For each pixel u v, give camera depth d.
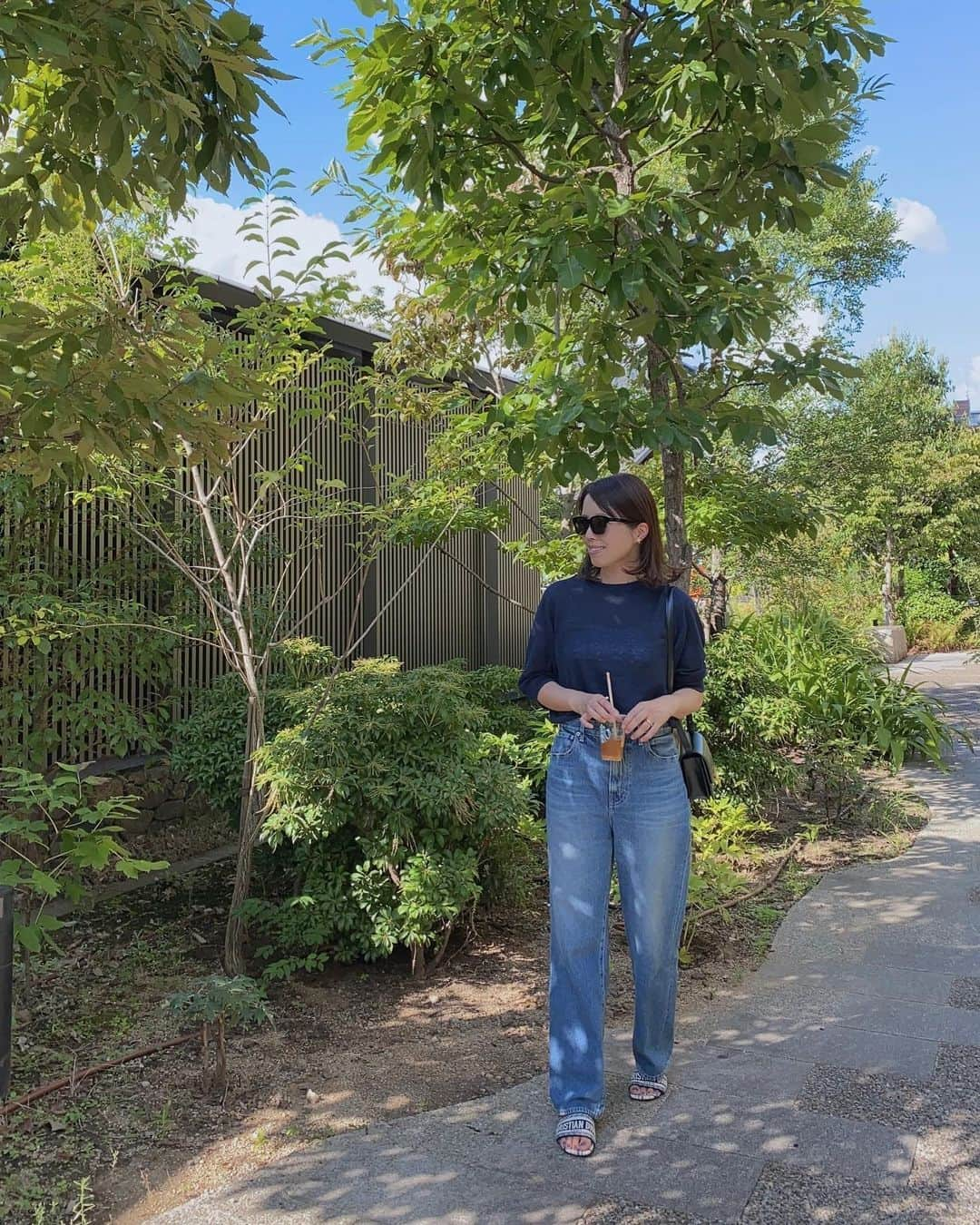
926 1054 3.08
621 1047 3.18
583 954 2.62
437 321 6.29
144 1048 3.23
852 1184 2.36
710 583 7.93
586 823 2.65
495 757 5.36
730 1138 2.58
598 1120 2.69
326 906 3.82
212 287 5.82
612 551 2.67
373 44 3.24
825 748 6.55
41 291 3.58
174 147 2.33
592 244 3.30
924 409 21.34
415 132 3.41
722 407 3.69
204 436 2.58
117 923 4.61
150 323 2.66
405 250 4.71
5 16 1.82
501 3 3.33
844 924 4.45
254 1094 2.93
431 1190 2.37
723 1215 2.24
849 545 19.41
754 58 3.11
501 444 4.15
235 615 4.04
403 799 3.76
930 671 16.80
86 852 3.14
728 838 4.82
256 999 3.05
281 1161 2.52
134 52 2.14
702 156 3.69
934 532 20.78
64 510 5.29
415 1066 3.13
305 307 3.88
